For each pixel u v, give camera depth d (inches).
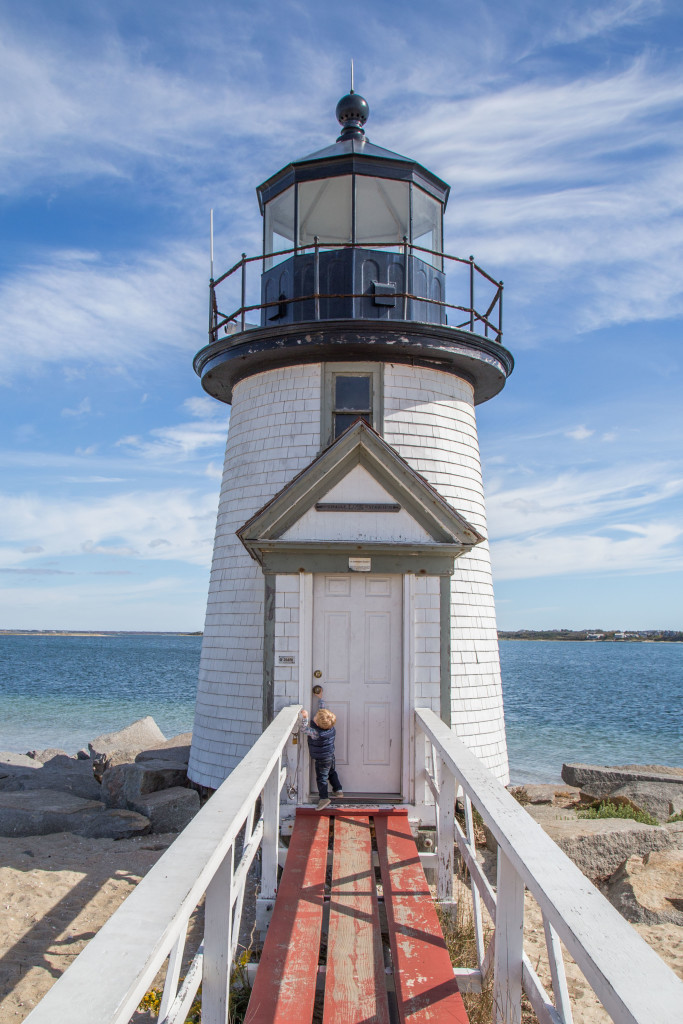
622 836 315.6
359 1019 152.3
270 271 431.5
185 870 117.1
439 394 410.6
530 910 266.8
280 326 385.1
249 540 295.9
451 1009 152.4
